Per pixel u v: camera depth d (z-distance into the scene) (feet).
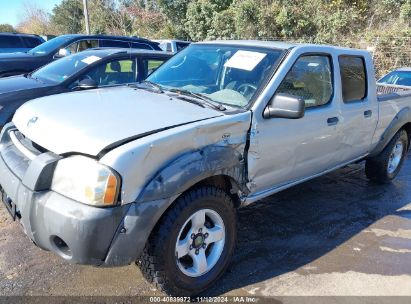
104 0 111.75
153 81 13.41
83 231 7.76
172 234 8.86
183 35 89.97
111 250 8.04
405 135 18.49
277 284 10.53
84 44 33.40
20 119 10.49
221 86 11.98
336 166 14.89
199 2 80.69
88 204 7.85
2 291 9.65
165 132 8.77
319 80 12.96
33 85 18.93
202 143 9.34
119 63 21.26
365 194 17.24
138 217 8.11
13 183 9.08
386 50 52.08
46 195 8.27
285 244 12.60
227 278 10.69
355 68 14.64
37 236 8.48
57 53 30.17
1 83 19.06
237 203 10.89
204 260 9.81
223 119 9.78
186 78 12.87
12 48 43.93
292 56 11.89
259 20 67.72
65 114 9.64
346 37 61.41
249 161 10.60
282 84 11.44
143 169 8.21
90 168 7.92
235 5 73.61
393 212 15.51
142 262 9.05
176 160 8.75
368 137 15.70
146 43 37.52
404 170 21.17
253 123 10.46
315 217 14.65
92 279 10.31
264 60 11.87
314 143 12.69
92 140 8.30
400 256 12.30
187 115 9.76
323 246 12.64
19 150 9.91
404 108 17.67
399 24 57.93
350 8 63.05
